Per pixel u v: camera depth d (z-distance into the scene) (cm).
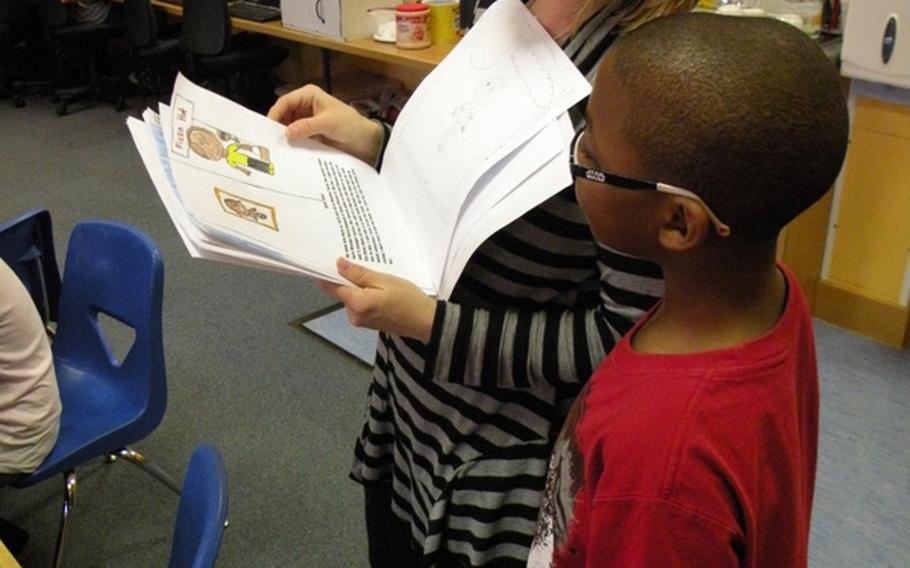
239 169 92
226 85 477
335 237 88
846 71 237
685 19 57
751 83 50
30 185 407
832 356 256
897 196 244
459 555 97
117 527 199
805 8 250
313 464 218
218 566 188
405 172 97
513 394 90
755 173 51
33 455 157
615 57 57
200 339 274
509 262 85
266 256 80
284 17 355
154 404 172
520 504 92
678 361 57
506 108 84
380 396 113
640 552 54
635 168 55
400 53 299
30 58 562
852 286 264
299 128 103
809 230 264
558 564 69
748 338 57
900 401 235
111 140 470
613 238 60
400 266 87
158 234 351
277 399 243
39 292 192
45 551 192
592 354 79
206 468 108
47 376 157
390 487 120
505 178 80
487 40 92
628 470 55
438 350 82
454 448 95
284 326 281
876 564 183
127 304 172
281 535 196
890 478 206
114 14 522
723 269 56
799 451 61
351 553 191
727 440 54
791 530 60
